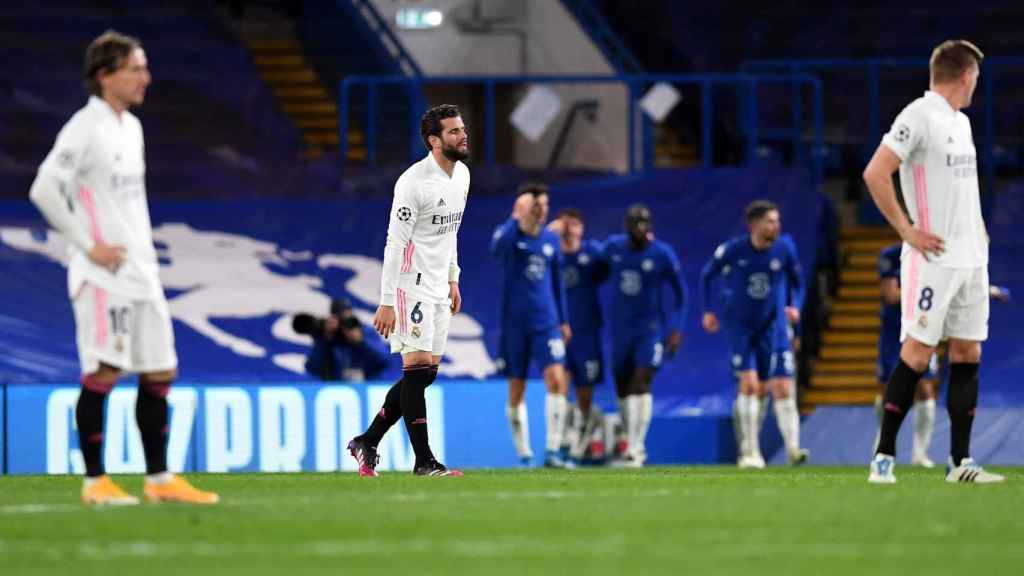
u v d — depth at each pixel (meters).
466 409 53.56
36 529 21.30
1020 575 16.86
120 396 49.56
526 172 69.38
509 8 82.94
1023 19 82.88
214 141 79.81
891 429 31.14
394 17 83.81
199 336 64.38
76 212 24.72
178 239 66.19
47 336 63.94
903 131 30.22
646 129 72.38
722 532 20.97
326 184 68.19
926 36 83.75
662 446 59.81
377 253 66.81
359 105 81.00
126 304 24.98
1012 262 66.38
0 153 77.88
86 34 80.75
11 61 79.19
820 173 71.25
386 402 36.53
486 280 66.25
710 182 68.44
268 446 51.00
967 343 32.19
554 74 82.44
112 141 24.88
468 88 81.62
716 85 84.62
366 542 19.91
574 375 56.56
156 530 21.16
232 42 82.19
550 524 21.92
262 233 66.62
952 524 21.86
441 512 23.58
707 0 85.69
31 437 50.16
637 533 20.88
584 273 55.97
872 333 67.69
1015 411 57.88
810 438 58.81
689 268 66.81
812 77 71.31
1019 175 78.62
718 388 63.91
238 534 20.75
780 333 53.91
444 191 34.25
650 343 55.06
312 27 83.69
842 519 22.55
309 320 55.72
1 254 65.25
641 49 86.12
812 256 66.81
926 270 30.48
